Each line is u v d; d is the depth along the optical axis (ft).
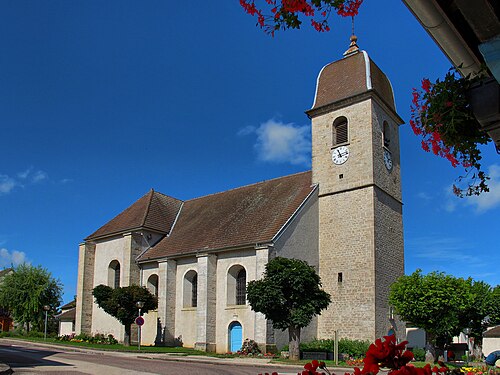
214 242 119.55
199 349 111.04
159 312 123.34
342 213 115.03
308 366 13.60
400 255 118.32
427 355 95.96
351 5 13.11
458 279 95.35
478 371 41.06
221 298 113.80
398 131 128.47
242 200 134.10
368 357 12.27
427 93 16.16
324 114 124.26
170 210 150.20
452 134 16.29
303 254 111.96
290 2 12.80
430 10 13.48
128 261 133.18
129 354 101.65
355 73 122.62
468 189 17.84
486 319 140.87
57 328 201.57
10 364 70.28
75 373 61.62
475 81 15.37
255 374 65.10
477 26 13.25
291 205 117.08
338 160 118.73
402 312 95.76
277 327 89.25
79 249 148.66
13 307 187.42
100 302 125.59
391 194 119.03
